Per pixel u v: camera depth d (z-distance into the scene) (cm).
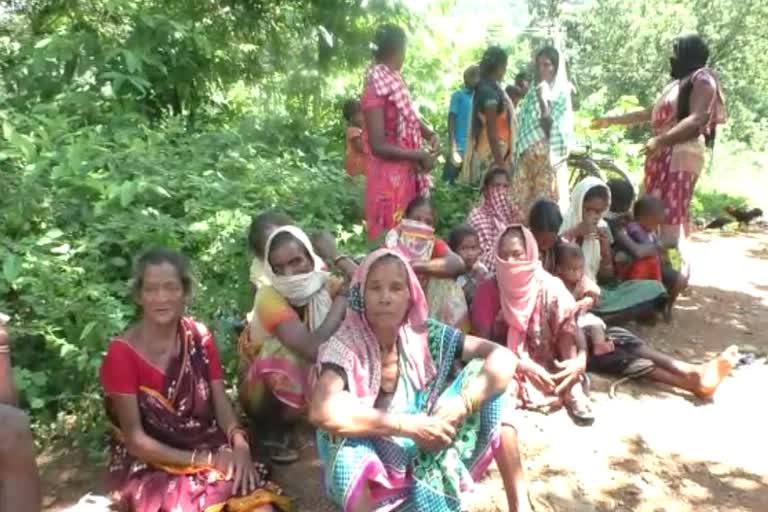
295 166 647
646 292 505
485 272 466
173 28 686
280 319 337
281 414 365
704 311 583
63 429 379
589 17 2142
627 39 2095
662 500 348
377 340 297
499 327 419
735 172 1703
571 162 651
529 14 1680
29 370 386
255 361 356
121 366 306
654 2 2092
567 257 447
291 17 759
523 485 311
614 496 349
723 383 458
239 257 453
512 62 1120
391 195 479
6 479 201
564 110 592
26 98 638
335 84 815
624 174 652
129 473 315
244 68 781
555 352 421
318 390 287
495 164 646
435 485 290
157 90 718
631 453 379
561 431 393
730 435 400
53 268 407
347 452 283
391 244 415
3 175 459
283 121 753
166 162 546
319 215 552
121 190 457
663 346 507
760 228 952
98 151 520
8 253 402
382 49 471
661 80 2091
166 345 314
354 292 297
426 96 907
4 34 721
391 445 292
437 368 307
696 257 765
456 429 294
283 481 348
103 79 650
